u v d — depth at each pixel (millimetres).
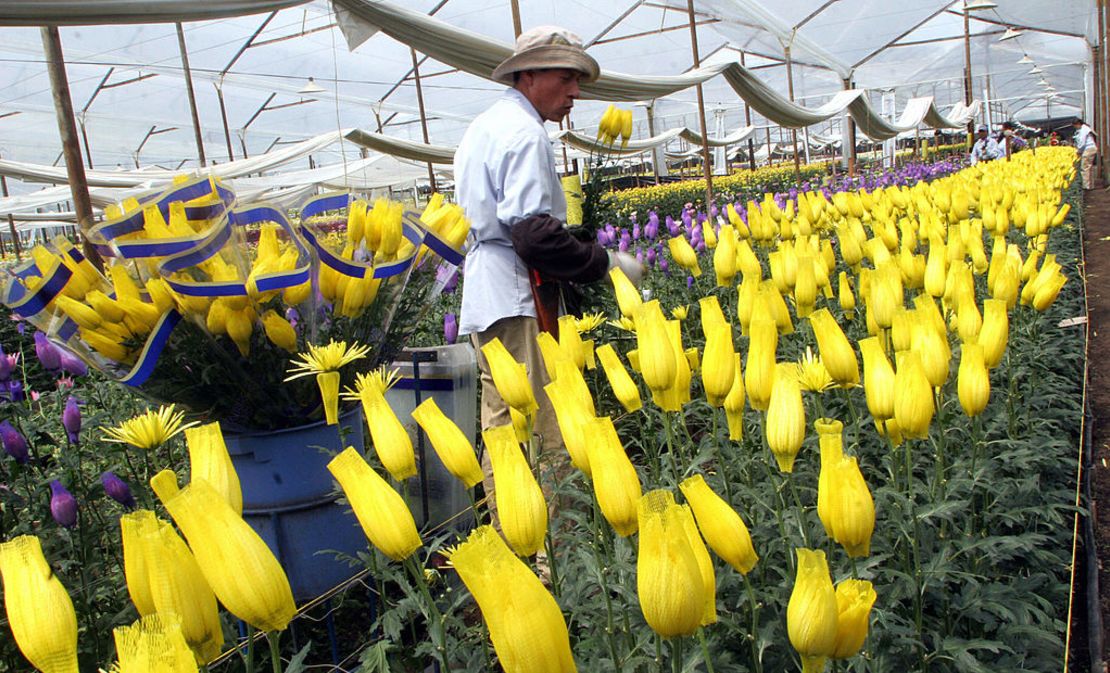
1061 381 3902
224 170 13836
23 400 3119
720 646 1844
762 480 2559
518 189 3043
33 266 2514
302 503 2682
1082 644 2178
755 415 2738
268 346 2578
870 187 15430
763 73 27891
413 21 7562
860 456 2688
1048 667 2016
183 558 1058
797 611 1080
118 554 3084
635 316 1692
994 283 2936
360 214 2705
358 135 13469
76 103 20141
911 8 21859
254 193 16141
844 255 3668
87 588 2537
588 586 1927
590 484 1721
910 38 26906
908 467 1828
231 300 2451
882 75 30844
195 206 2588
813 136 47438
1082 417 3387
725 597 1971
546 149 3131
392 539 1278
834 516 1298
